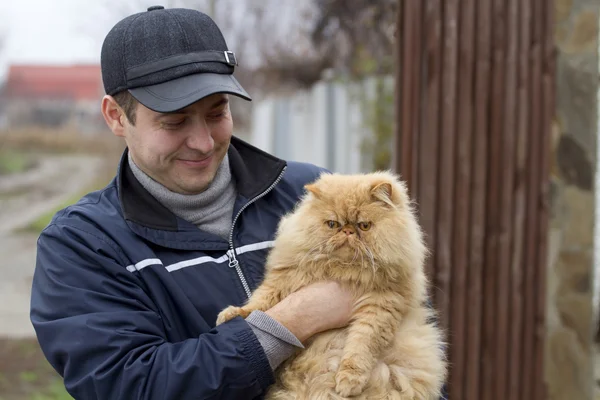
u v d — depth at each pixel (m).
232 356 1.69
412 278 2.08
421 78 3.55
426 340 2.10
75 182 17.12
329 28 7.53
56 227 1.94
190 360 1.68
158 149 1.92
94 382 1.70
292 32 8.24
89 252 1.86
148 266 1.90
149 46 1.86
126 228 1.95
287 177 2.42
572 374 3.64
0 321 6.97
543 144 3.54
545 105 3.52
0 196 15.19
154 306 1.88
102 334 1.73
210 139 1.94
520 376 3.69
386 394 1.93
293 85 8.32
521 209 3.59
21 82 30.94
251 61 8.80
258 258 2.11
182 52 1.87
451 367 3.68
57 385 5.47
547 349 3.66
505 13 3.49
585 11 3.45
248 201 2.15
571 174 3.56
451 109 3.55
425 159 3.59
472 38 3.51
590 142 3.51
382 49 7.32
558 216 3.59
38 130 23.81
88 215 1.96
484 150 3.57
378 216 2.04
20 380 5.53
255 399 1.93
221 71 1.91
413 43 3.54
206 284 1.97
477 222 3.61
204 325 1.90
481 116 3.55
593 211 3.55
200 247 2.00
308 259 2.03
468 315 3.66
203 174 2.01
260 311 1.80
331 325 1.92
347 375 1.84
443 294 3.64
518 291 3.64
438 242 3.62
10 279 8.62
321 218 2.05
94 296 1.79
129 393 1.68
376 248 2.00
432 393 2.02
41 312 1.82
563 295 3.62
